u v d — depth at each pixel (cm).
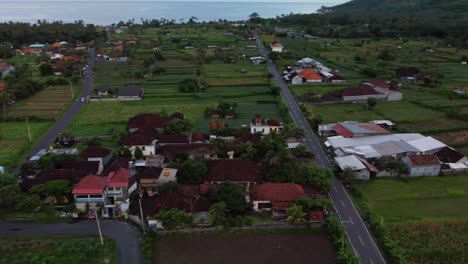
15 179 8812
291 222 7619
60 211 8088
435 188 9112
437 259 6519
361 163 9756
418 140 11181
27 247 6944
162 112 13750
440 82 18900
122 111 14900
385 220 7731
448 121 13488
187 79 18412
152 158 10106
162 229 7488
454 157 10300
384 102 16088
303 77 19488
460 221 7594
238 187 8238
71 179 8781
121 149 10600
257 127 12275
